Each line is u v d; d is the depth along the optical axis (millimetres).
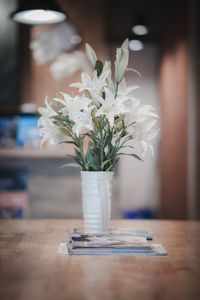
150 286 1024
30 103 4043
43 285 1028
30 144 3787
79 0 4160
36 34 4055
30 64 4043
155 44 7020
